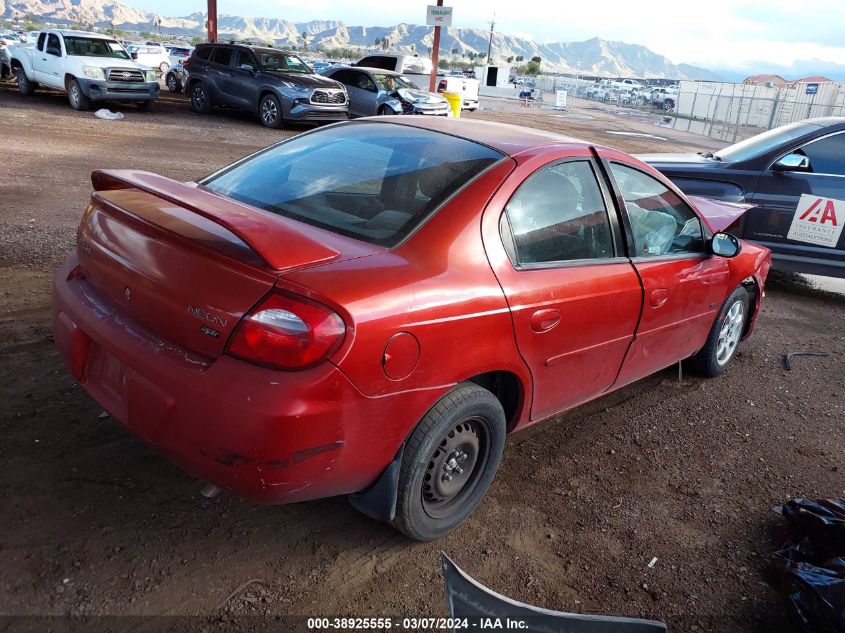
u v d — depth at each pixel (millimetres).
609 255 3404
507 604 2215
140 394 2340
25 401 3439
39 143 11156
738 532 3244
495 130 3371
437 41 27578
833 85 32469
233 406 2125
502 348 2752
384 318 2270
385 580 2664
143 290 2428
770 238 7301
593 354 3354
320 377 2148
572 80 71188
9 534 2580
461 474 2881
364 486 2551
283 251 2197
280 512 2967
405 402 2430
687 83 47344
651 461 3807
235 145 13430
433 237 2604
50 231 6492
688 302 4047
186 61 18703
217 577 2555
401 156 3018
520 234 2893
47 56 16484
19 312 4473
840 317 6973
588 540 3066
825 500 3033
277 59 17656
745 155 7523
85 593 2389
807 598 2582
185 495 2959
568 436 3990
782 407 4688
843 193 6977
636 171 3664
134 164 10250
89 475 2975
